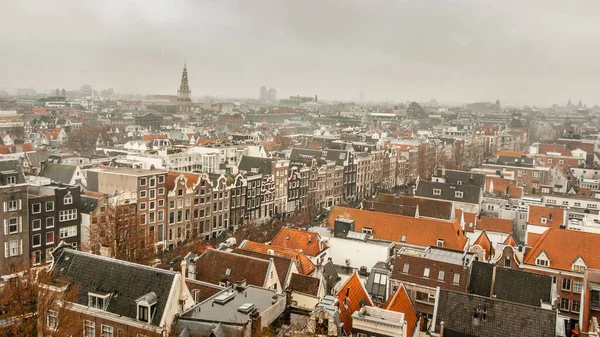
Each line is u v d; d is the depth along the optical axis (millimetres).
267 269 86000
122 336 64938
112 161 185375
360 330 66562
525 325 70812
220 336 58938
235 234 164500
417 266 92625
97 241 111312
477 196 180375
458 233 126688
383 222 129000
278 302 69875
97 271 70312
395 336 64625
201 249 134625
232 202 174875
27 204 115000
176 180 151250
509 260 113562
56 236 122750
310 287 88250
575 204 184625
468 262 95500
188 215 157250
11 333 61844
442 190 184125
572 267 109375
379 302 90562
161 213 148000
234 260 89125
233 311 66312
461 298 75000
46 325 64875
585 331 87688
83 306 67812
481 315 72750
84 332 66938
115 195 134750
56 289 67688
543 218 155375
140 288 66812
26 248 115625
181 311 66875
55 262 73062
